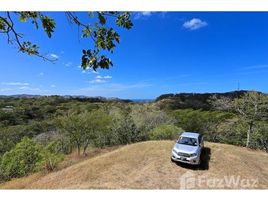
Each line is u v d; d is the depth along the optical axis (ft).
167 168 45.34
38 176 53.47
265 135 88.28
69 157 72.13
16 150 62.69
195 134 50.70
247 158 58.65
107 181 40.09
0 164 62.59
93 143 84.38
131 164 48.62
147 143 64.44
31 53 12.80
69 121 72.69
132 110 113.29
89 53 11.78
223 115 112.06
